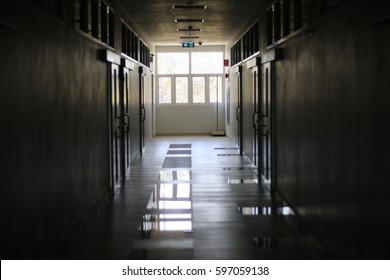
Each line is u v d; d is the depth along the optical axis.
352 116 3.79
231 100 15.48
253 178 9.02
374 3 3.22
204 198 7.28
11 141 3.46
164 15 10.21
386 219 3.12
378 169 3.25
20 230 3.65
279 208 6.57
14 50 3.52
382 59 3.18
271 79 7.70
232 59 14.74
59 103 4.76
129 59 10.14
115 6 8.41
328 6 4.58
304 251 4.69
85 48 6.01
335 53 4.26
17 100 3.58
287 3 6.67
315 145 5.03
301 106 5.72
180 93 18.09
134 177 9.23
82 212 5.89
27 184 3.81
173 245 4.93
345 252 4.00
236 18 10.69
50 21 4.45
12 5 3.36
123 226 5.69
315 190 5.05
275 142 7.63
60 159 4.80
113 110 8.04
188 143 15.45
